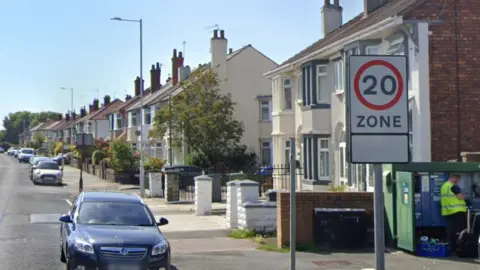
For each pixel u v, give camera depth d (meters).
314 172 28.33
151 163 46.12
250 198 19.83
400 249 15.57
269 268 13.55
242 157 43.50
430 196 15.74
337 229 16.17
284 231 16.36
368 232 16.56
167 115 43.31
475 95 20.58
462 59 20.53
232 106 45.25
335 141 27.14
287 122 34.12
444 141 20.38
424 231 15.73
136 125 65.81
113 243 11.70
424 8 20.53
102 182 50.72
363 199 16.62
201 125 42.50
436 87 20.39
